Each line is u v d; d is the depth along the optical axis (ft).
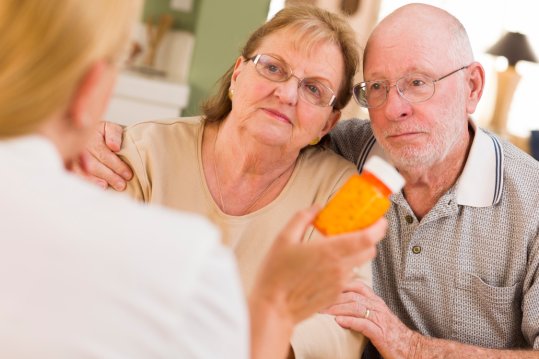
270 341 2.70
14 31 2.09
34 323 2.01
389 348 4.76
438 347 4.85
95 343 2.02
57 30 2.10
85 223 2.11
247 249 4.86
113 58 2.28
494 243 5.13
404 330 4.86
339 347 4.56
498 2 17.12
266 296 2.75
